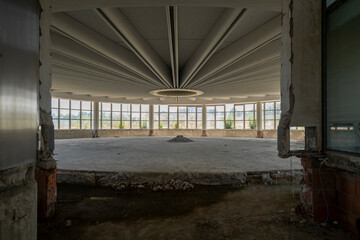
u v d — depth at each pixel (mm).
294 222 3244
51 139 3416
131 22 5672
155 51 7934
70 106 19453
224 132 22828
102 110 21469
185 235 2951
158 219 3475
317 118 3246
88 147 11531
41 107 3172
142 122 23781
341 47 2848
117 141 15672
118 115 22422
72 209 3902
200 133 23438
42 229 3133
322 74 3207
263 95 17984
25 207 1312
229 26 5285
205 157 7895
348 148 2744
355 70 2623
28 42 1381
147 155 8430
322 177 3191
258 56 7465
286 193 4711
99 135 20766
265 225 3188
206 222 3338
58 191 4945
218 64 8102
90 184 5340
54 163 3502
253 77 10648
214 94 16906
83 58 7113
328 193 3191
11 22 1199
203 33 6398
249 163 6664
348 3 2730
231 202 4203
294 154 3211
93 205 4094
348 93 2748
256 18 5457
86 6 3996
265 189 4988
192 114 23969
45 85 3221
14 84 1231
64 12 5047
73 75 10078
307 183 3328
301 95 3201
